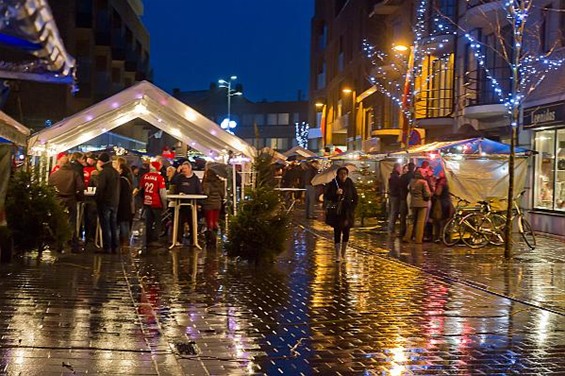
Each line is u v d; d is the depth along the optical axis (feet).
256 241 45.91
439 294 37.42
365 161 89.10
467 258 52.39
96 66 177.17
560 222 71.36
